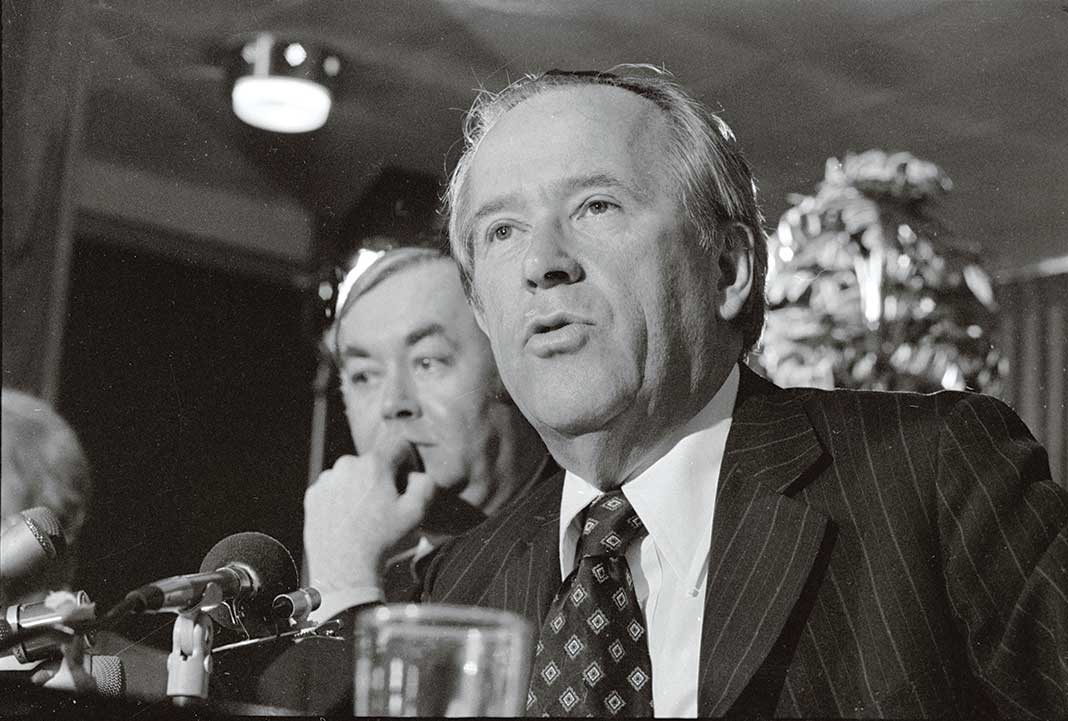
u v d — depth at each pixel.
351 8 2.02
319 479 1.87
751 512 1.46
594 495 1.55
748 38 1.94
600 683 1.44
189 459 1.93
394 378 1.88
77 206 2.07
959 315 1.83
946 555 1.38
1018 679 1.32
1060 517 1.38
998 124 1.92
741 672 1.38
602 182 1.56
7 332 2.05
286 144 2.05
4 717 1.69
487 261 1.61
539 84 1.65
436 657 1.63
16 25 2.13
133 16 2.14
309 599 1.50
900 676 1.34
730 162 1.60
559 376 1.52
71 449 1.97
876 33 1.96
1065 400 1.80
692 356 1.54
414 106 1.99
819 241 1.87
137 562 1.92
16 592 1.79
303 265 1.97
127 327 2.02
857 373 1.79
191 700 1.57
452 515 1.82
